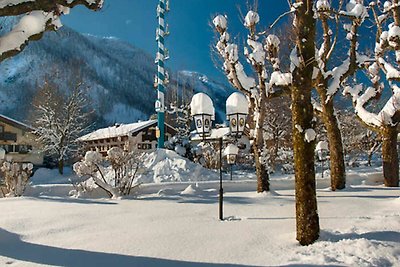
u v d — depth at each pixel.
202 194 11.14
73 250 4.65
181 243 4.88
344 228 5.38
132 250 4.60
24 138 36.84
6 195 11.30
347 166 28.69
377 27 12.09
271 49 11.20
